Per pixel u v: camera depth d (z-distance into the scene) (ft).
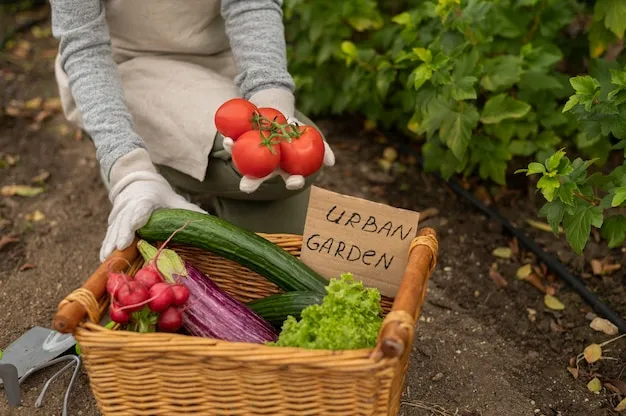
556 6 7.31
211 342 4.82
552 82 7.04
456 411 5.96
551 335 6.50
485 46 7.07
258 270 5.57
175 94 6.29
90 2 5.93
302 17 7.92
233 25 6.24
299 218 6.57
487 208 7.54
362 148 8.34
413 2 8.08
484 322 6.63
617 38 7.24
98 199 7.77
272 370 4.81
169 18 6.36
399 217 5.40
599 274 6.91
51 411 5.91
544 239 7.25
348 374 4.75
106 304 5.18
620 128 5.95
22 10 11.14
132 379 4.97
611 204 5.87
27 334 6.28
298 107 8.44
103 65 5.95
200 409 5.02
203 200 7.15
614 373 6.20
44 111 8.86
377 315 5.28
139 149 5.76
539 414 5.95
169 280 5.29
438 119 6.97
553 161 5.88
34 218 7.54
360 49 8.00
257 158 5.26
